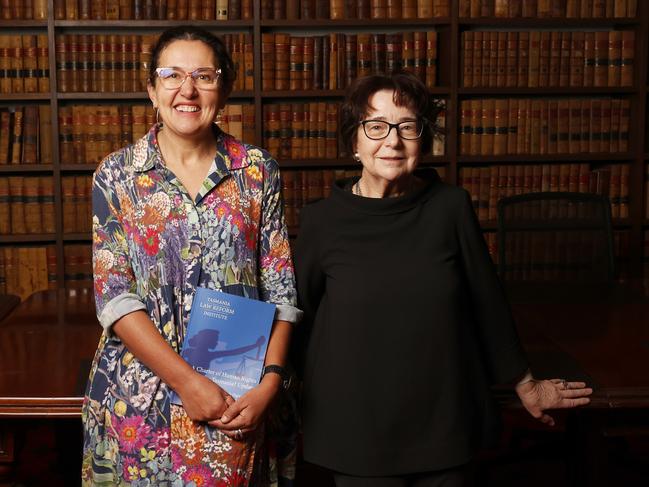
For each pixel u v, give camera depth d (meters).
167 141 1.80
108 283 1.74
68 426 2.77
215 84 1.75
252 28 4.53
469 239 1.86
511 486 3.33
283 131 4.50
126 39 4.34
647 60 4.61
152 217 1.74
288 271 1.87
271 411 1.85
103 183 1.76
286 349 1.81
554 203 3.59
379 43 4.47
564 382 2.06
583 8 4.57
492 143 4.61
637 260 4.78
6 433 2.16
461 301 1.83
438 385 1.78
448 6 4.48
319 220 1.88
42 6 4.33
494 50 4.53
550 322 2.83
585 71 4.61
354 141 1.89
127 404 1.73
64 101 4.54
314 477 3.32
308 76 4.47
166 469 1.73
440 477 1.81
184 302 1.75
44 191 4.47
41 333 2.67
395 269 1.79
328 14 4.48
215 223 1.77
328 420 1.80
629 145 4.72
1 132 4.43
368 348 1.78
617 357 2.38
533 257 3.58
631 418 2.21
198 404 1.69
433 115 1.86
